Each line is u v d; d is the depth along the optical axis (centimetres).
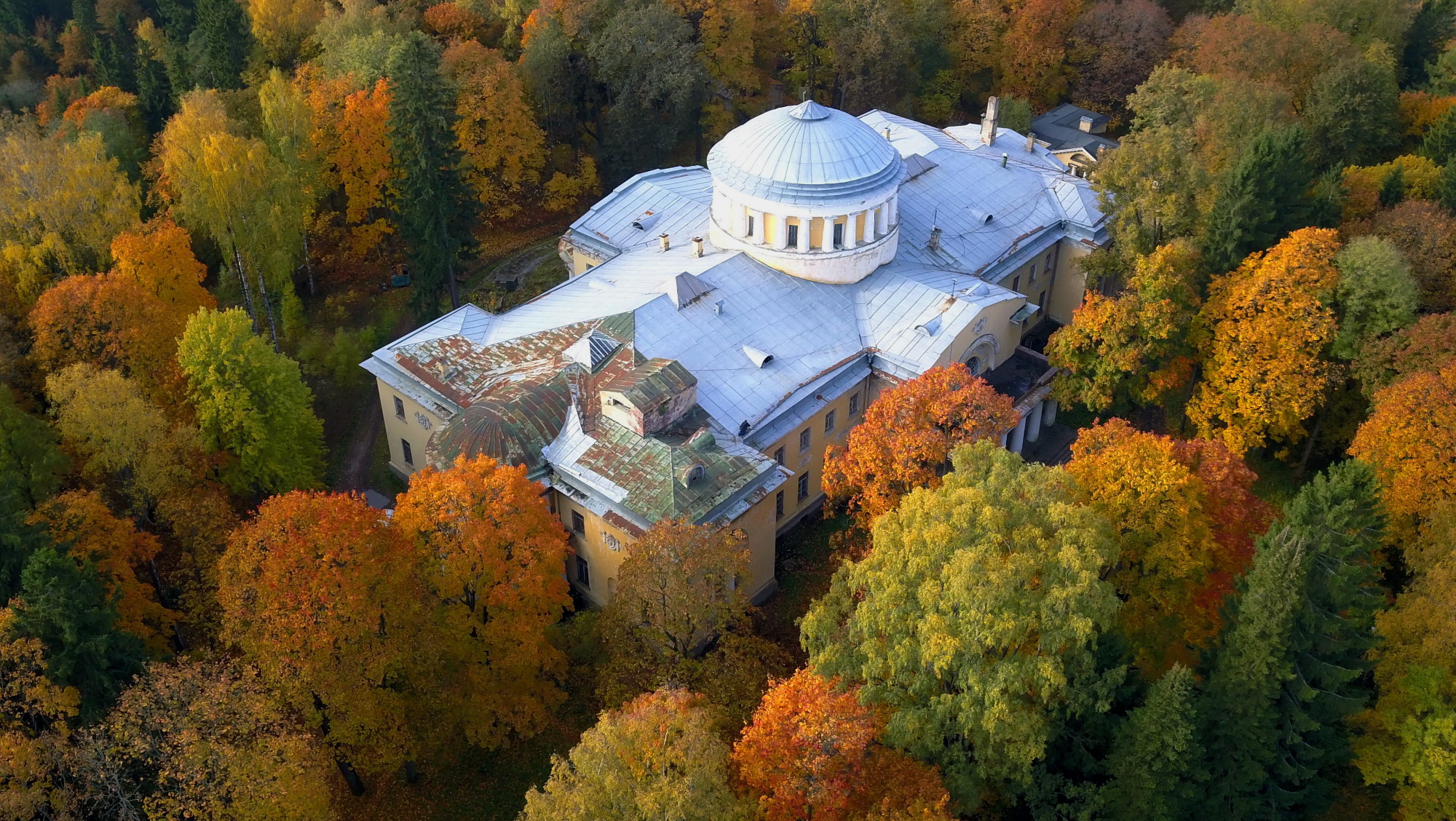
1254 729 5059
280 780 4844
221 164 8631
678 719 4509
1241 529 6022
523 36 11938
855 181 7750
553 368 7225
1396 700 5403
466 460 5875
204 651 5694
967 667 4625
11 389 7712
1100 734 5162
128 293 7644
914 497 5056
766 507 6781
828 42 12581
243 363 7194
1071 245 9494
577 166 12238
